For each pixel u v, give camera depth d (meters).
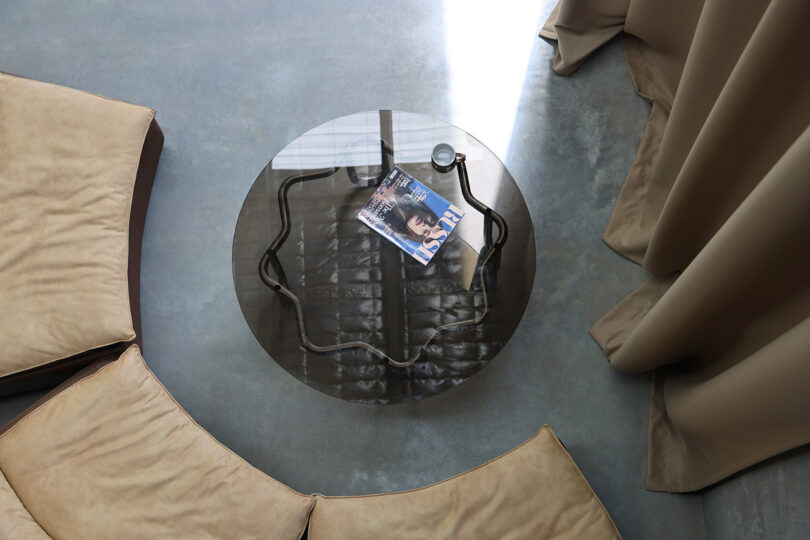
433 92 2.70
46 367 2.15
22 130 2.25
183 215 2.59
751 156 1.73
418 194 2.20
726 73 1.81
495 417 2.34
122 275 2.19
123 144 2.28
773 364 1.44
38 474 1.90
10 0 2.80
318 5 2.79
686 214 2.04
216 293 2.50
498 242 2.15
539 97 2.68
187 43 2.77
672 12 2.35
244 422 2.37
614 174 2.58
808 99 1.46
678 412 2.06
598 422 2.32
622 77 2.69
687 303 1.78
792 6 1.28
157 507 1.87
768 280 1.59
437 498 1.90
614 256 2.49
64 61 2.77
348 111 2.68
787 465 1.67
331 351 2.12
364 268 2.19
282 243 2.20
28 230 2.18
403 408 2.37
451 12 2.78
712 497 2.12
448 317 2.14
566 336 2.42
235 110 2.70
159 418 1.98
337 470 2.31
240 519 1.86
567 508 1.88
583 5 2.56
